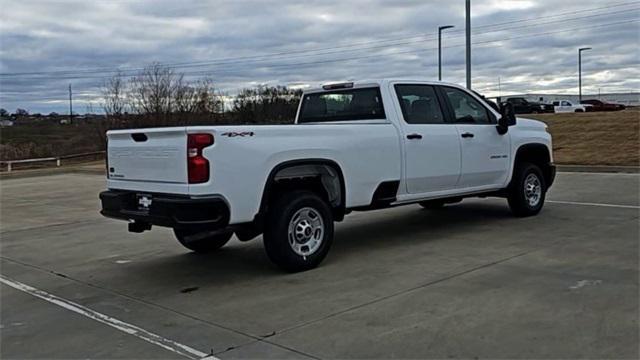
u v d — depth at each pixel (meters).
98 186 19.39
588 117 28.27
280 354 4.24
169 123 38.97
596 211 9.59
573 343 4.16
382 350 4.21
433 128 7.87
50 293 6.23
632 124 23.62
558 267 6.16
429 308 5.04
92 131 41.09
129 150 6.45
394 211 10.52
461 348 4.17
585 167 16.34
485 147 8.54
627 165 16.02
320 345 4.36
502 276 5.92
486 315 4.80
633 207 9.87
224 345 4.48
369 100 7.77
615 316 4.64
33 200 15.70
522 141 9.11
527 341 4.23
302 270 6.51
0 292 6.34
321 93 8.40
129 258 7.79
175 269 6.99
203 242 7.67
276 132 6.26
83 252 8.35
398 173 7.42
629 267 6.06
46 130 45.88
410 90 7.88
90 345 4.62
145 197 6.28
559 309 4.86
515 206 9.17
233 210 5.93
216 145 5.79
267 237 6.37
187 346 4.49
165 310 5.42
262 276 6.44
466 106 8.53
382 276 6.15
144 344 4.58
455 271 6.20
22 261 7.94
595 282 5.57
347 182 6.91
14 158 36.41
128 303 5.71
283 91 31.58
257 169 6.08
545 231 8.10
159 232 9.62
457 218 9.47
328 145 6.69
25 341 4.77
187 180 5.77
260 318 5.04
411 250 7.31
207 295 5.82
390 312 5.00
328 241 6.70
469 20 21.05
